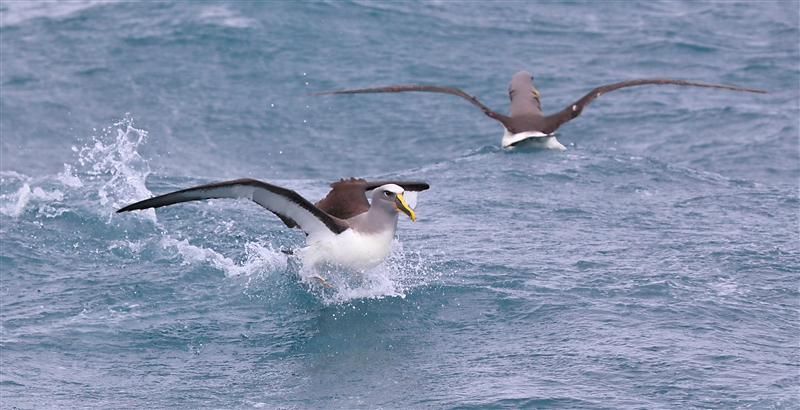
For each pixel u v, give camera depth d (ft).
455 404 29.40
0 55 105.81
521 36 123.44
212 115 89.76
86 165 75.82
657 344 33.42
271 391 31.22
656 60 113.09
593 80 104.88
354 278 40.27
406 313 37.70
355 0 131.44
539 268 42.60
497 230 49.47
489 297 39.04
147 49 108.06
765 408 28.30
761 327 35.24
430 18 128.36
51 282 41.78
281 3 125.59
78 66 102.12
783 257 43.75
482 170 65.51
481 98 98.78
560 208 54.13
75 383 32.07
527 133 71.51
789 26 127.75
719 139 81.82
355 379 31.91
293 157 80.69
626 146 81.97
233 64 104.68
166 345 35.32
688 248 45.37
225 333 36.35
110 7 124.77
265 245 46.29
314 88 99.40
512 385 30.55
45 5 127.65
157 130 85.25
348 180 43.06
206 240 47.14
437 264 43.39
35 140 81.46
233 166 77.71
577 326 35.45
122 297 40.01
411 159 80.79
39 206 51.67
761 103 94.07
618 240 47.16
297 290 40.50
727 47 118.11
